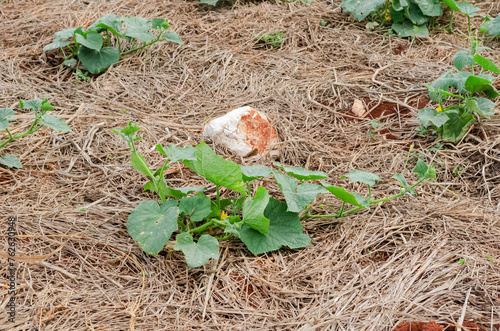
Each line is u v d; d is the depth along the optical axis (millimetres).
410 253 2648
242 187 2635
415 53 3305
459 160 2887
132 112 3029
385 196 2791
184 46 3311
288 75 3211
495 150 2881
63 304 2516
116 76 3174
